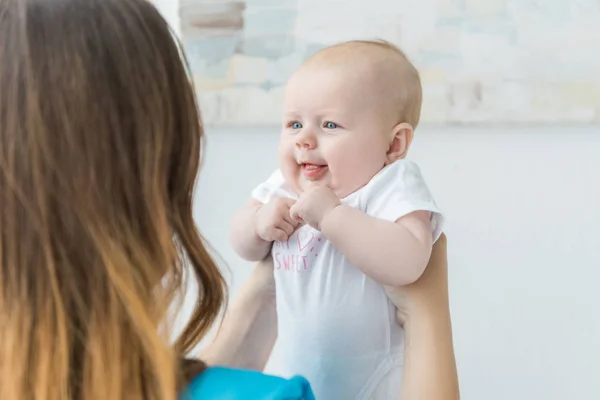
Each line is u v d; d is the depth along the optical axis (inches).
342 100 34.9
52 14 22.3
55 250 21.8
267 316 38.4
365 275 33.4
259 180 62.9
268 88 61.1
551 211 56.3
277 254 35.8
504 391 58.2
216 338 36.3
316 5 59.3
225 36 61.8
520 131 56.4
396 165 34.9
